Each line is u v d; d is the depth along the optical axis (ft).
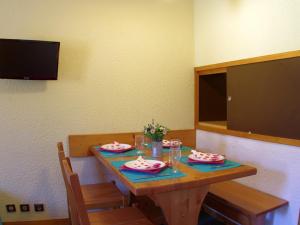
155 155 7.50
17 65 8.19
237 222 7.95
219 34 9.41
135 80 9.90
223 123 10.66
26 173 8.91
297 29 6.82
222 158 7.06
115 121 9.72
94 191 8.23
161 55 10.21
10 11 8.50
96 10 9.33
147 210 9.74
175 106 10.56
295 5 6.84
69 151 9.21
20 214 8.98
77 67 9.20
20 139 8.79
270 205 7.12
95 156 8.66
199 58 10.52
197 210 6.07
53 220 9.24
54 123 9.05
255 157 8.22
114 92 9.66
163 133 7.48
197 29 10.53
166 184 5.24
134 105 9.93
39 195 9.07
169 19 10.27
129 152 8.07
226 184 8.77
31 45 8.22
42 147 8.98
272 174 7.70
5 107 8.59
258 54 7.94
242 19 8.44
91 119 9.44
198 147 10.85
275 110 7.48
